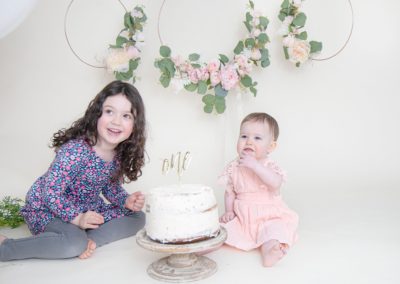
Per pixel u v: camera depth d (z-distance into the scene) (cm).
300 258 170
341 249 177
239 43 272
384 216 218
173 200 149
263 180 185
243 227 188
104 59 274
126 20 264
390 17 276
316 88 285
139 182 284
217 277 154
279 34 268
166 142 292
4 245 175
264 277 154
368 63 281
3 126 283
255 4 283
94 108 187
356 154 286
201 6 287
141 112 194
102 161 190
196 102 289
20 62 281
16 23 174
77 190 192
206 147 291
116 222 197
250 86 271
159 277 153
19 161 284
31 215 190
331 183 277
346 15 278
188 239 148
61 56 283
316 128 287
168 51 266
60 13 281
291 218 189
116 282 152
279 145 289
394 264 161
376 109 283
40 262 173
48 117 285
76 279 156
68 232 175
